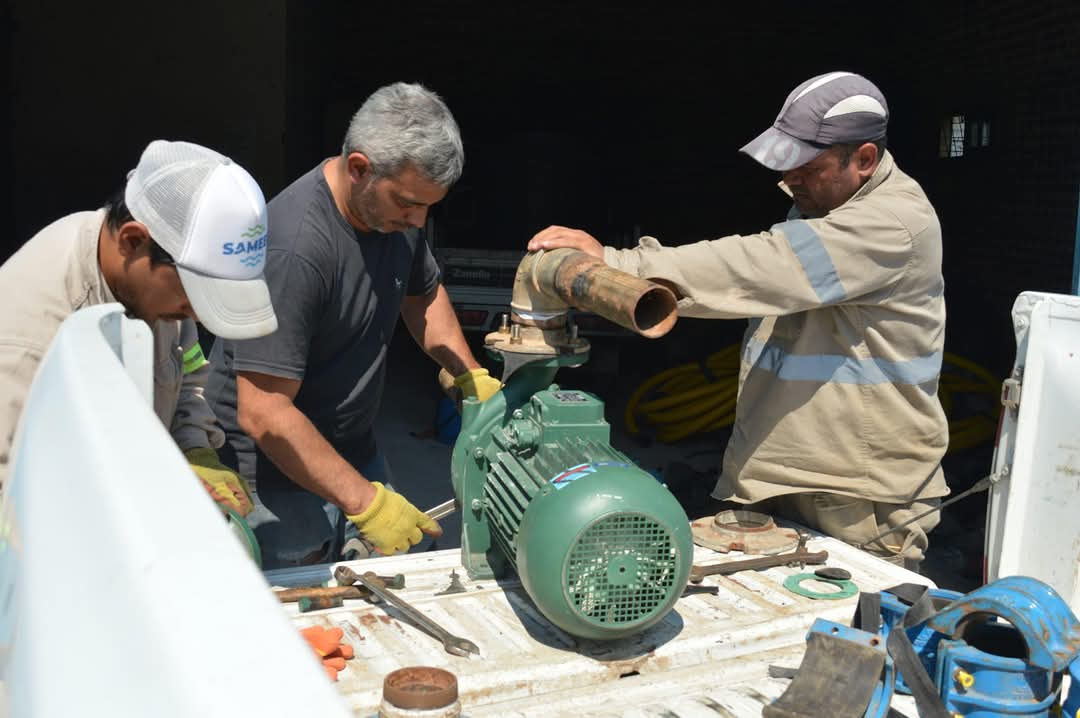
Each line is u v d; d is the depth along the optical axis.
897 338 2.18
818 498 2.30
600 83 10.78
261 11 7.70
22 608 0.66
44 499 0.72
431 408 7.05
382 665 1.51
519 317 1.88
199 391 2.06
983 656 1.37
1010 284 8.06
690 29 10.62
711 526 2.16
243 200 1.51
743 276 2.03
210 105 7.81
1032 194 7.78
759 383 2.35
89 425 0.72
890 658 1.40
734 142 10.80
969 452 6.05
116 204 1.51
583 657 1.55
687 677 1.54
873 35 10.48
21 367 1.45
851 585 1.88
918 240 2.10
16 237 8.09
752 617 1.73
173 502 0.57
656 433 6.65
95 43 7.83
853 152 2.15
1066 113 7.32
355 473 2.01
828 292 2.06
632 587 1.51
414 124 1.90
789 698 1.37
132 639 0.47
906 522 2.24
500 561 1.87
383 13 10.62
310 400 2.25
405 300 2.62
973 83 8.69
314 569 1.88
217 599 0.48
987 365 8.09
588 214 7.96
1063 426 2.01
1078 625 1.38
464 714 1.42
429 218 7.38
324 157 10.13
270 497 2.28
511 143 7.82
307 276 2.01
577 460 1.63
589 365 7.02
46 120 7.94
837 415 2.21
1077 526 1.98
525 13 10.63
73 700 0.48
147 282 1.53
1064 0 7.25
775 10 10.51
